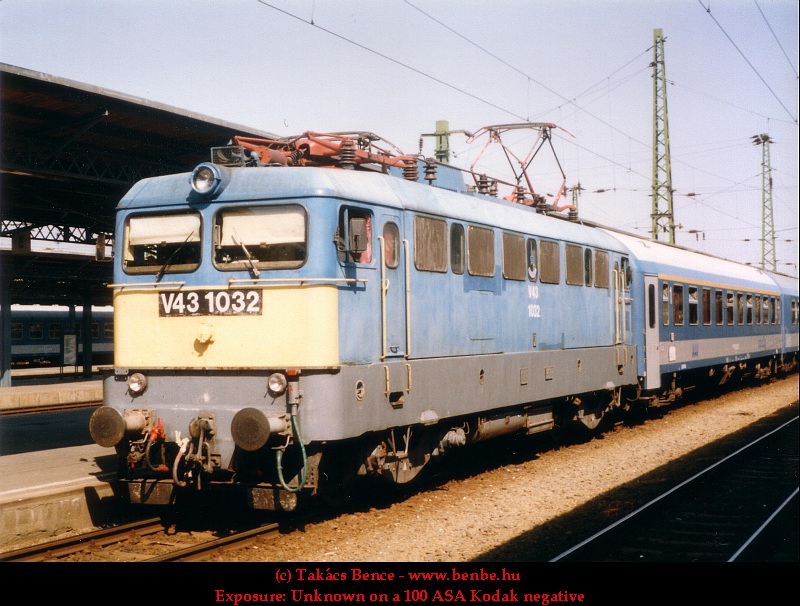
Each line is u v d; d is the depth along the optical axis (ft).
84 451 38.40
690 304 69.87
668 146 103.19
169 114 47.50
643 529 29.96
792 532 30.50
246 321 27.86
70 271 89.81
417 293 32.24
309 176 28.02
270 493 27.27
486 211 38.29
